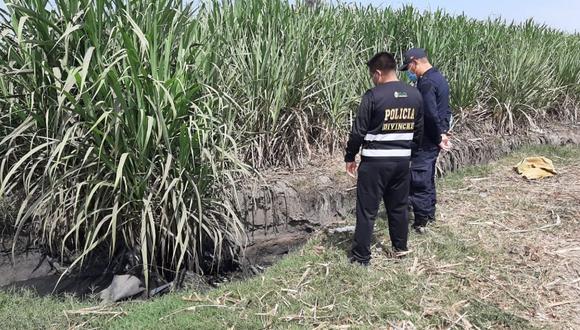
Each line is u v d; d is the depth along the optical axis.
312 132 6.56
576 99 9.76
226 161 4.63
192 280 4.25
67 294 3.97
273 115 5.79
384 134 3.96
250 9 6.45
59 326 3.45
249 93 5.67
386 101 3.88
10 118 4.20
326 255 4.43
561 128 9.10
